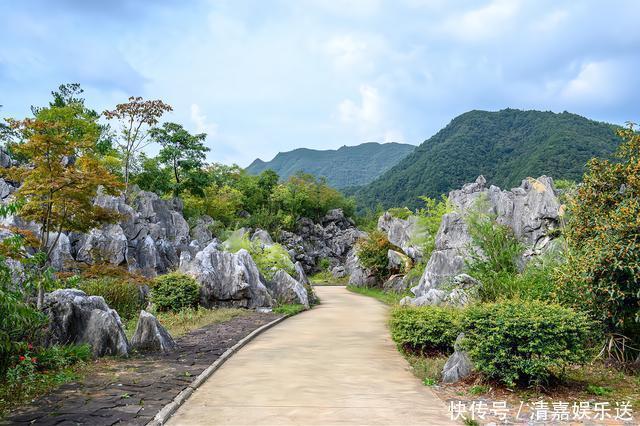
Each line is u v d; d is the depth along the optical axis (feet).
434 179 337.52
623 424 19.84
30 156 38.58
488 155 347.36
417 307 40.29
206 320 54.29
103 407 21.53
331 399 23.71
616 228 28.60
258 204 227.61
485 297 42.04
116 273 48.52
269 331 49.19
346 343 41.68
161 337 36.17
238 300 67.00
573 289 31.60
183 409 22.00
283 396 24.25
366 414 21.27
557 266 38.29
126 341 34.53
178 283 60.34
